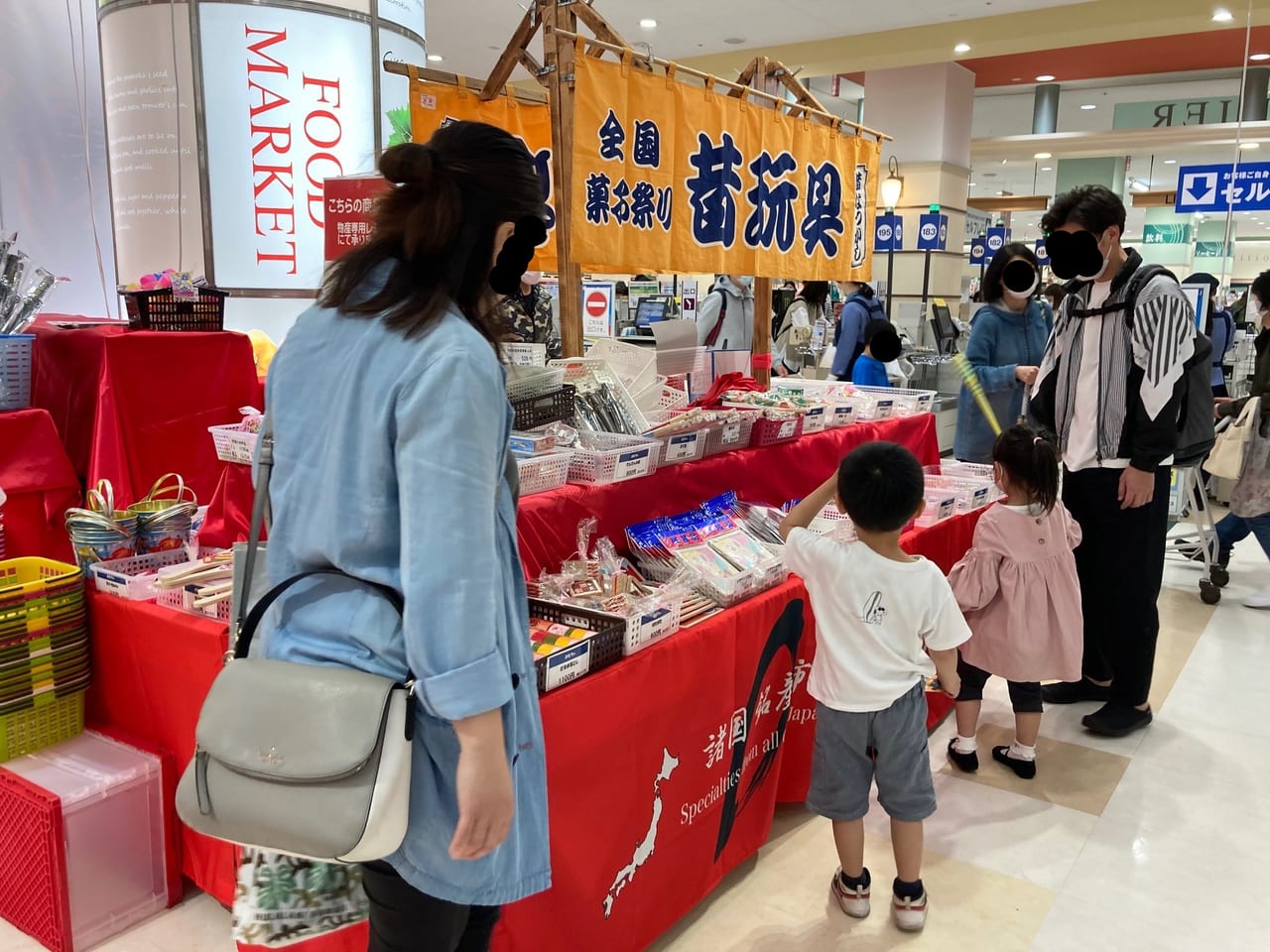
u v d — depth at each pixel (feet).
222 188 12.42
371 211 3.53
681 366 9.70
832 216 10.65
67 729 6.52
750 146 9.05
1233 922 6.62
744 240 9.19
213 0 11.93
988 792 8.43
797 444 8.92
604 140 7.46
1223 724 9.87
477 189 3.34
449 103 8.61
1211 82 34.01
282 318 13.03
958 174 32.01
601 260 7.60
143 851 6.28
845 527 8.38
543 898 5.06
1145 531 9.07
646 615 5.70
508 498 3.65
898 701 6.35
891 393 11.95
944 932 6.47
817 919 6.60
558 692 4.96
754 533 7.75
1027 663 8.14
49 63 14.12
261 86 12.25
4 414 7.35
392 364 3.19
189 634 5.83
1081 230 8.69
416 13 14.14
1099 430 9.07
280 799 3.07
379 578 3.26
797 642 7.41
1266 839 7.69
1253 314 29.91
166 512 6.97
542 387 6.86
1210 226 46.68
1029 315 12.32
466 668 2.95
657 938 6.33
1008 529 8.18
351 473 3.25
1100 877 7.14
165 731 6.32
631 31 26.63
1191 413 9.61
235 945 6.05
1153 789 8.48
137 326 8.26
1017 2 23.91
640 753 5.65
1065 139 35.40
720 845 6.72
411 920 3.56
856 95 36.65
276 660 3.35
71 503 7.69
